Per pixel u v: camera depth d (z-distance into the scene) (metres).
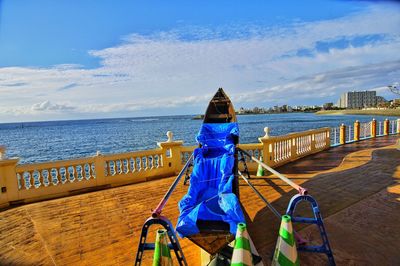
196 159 5.18
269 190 7.09
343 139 14.81
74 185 7.74
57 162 7.47
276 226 4.97
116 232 4.98
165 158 9.24
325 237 3.54
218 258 3.56
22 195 7.04
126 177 8.55
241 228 2.92
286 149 10.59
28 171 7.12
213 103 8.56
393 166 9.05
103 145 38.19
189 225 3.36
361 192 6.55
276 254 3.25
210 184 4.62
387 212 5.32
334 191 6.72
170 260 3.19
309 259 3.87
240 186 7.50
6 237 4.88
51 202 6.72
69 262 4.02
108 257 4.13
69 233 4.98
